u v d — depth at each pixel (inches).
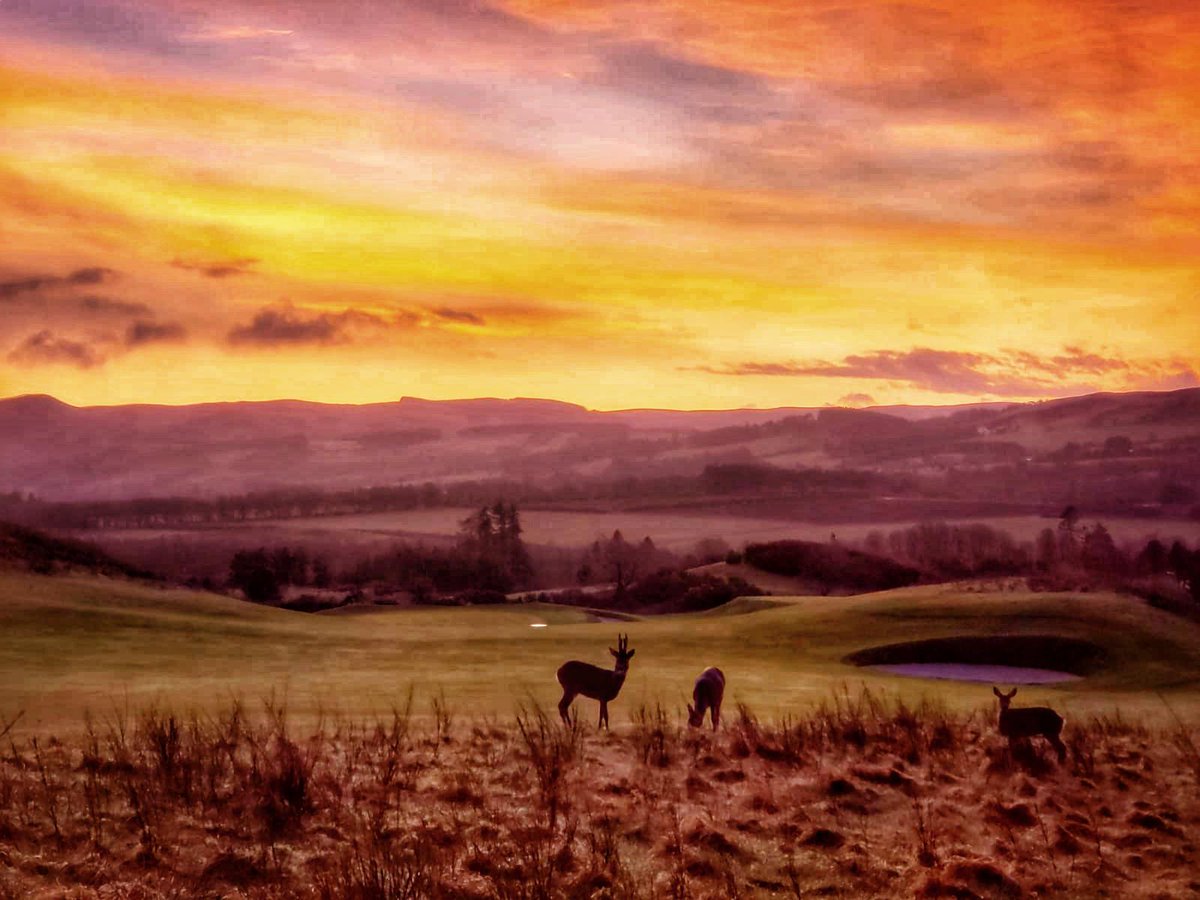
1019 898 351.6
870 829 432.8
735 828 419.8
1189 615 1855.3
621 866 368.5
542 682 1104.8
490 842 392.8
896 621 1807.3
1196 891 366.6
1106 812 482.6
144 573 2166.6
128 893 322.0
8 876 327.9
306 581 4852.4
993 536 6712.6
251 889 335.9
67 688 1002.1
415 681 1107.9
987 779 544.1
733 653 1610.5
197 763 471.8
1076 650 1632.6
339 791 448.5
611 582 5418.3
